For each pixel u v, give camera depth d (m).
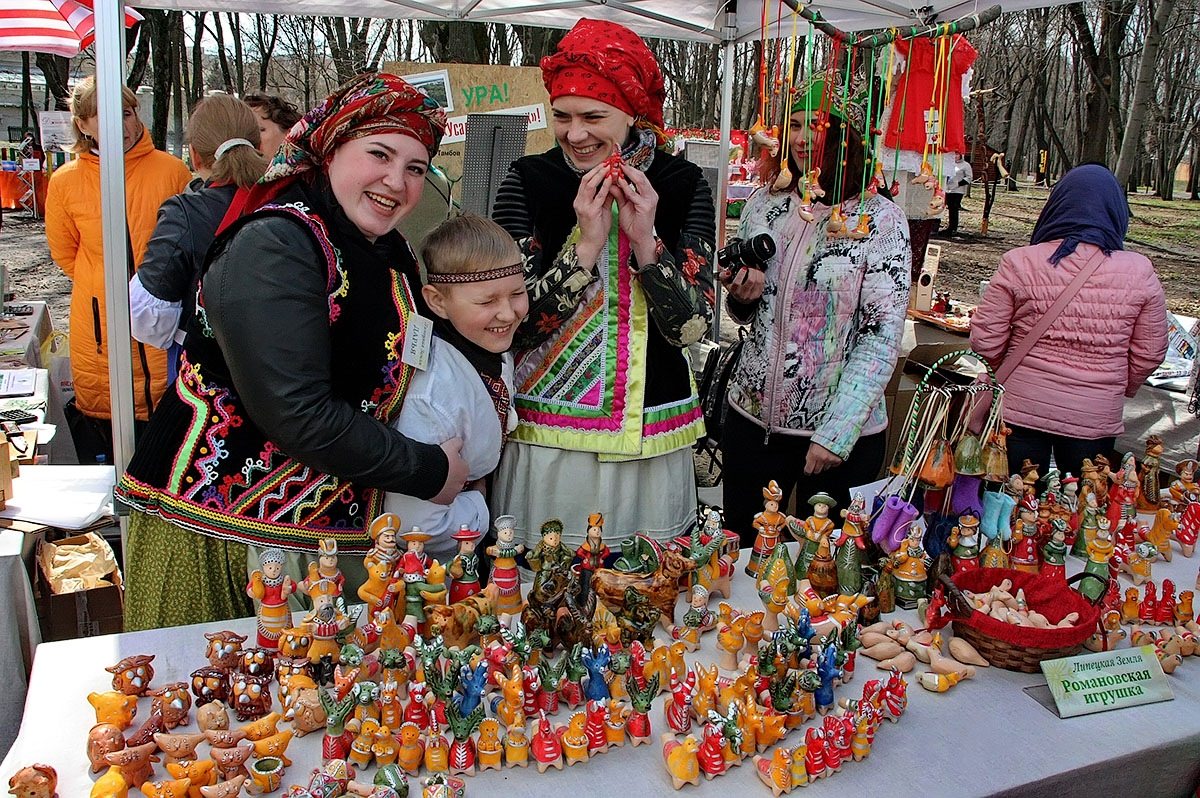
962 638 1.75
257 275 1.53
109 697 1.37
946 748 1.46
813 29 2.41
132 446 2.35
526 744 1.38
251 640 1.65
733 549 2.00
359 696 1.35
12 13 5.58
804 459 2.75
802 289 2.58
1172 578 2.15
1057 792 1.43
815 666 1.54
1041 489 2.36
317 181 1.69
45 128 10.91
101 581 2.67
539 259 2.03
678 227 2.11
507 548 1.68
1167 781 1.55
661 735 1.46
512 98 4.14
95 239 3.73
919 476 2.00
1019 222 14.55
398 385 1.77
